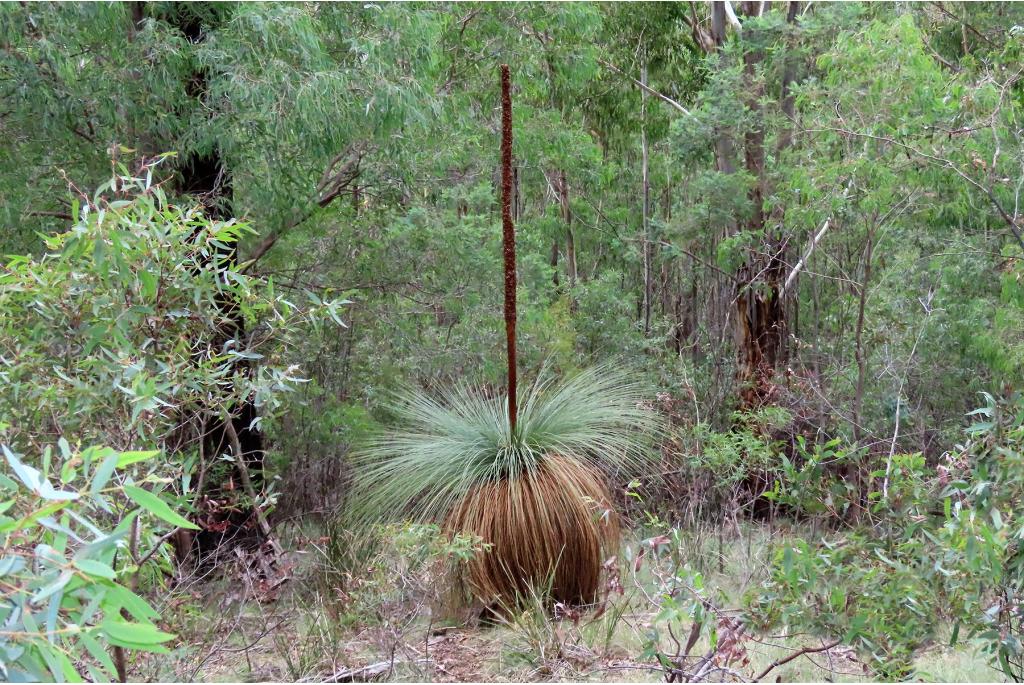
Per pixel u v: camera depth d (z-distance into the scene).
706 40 10.50
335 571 4.62
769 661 3.95
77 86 5.10
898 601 2.87
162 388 2.55
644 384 7.17
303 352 7.42
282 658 4.06
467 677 3.94
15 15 4.67
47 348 2.84
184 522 1.26
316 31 5.64
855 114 6.39
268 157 5.34
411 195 7.44
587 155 9.52
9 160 5.37
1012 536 2.61
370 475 5.39
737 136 8.37
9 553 1.16
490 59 7.91
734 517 5.85
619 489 6.02
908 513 3.13
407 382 7.53
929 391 8.09
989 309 7.36
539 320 8.65
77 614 1.22
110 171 5.52
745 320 8.62
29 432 2.85
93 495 1.25
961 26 9.77
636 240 11.62
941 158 5.64
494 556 4.71
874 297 8.66
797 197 7.55
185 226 2.66
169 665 3.50
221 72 5.23
